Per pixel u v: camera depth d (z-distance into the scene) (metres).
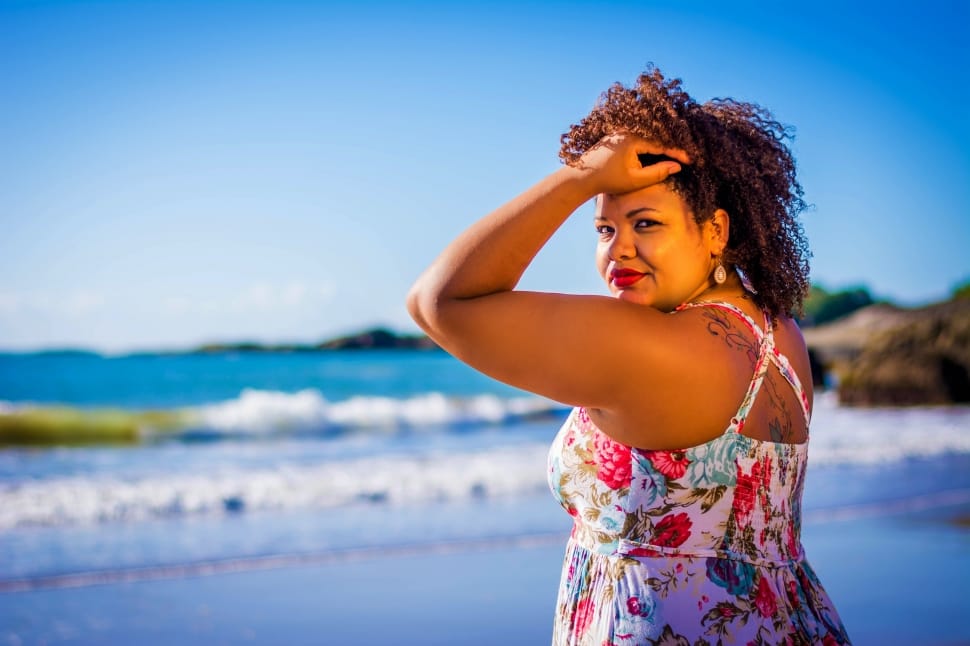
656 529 1.65
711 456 1.63
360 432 19.72
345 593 5.98
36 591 6.03
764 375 1.70
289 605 5.70
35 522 8.46
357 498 9.70
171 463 14.05
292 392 30.89
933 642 4.82
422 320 1.64
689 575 1.63
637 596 1.64
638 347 1.56
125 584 6.23
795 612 1.71
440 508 9.18
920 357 25.42
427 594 5.96
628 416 1.61
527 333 1.55
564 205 1.61
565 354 1.55
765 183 1.77
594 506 1.73
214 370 34.34
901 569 6.50
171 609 5.60
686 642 1.60
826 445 14.45
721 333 1.66
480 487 10.26
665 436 1.62
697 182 1.68
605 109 1.71
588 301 1.58
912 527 8.13
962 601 5.64
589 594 1.72
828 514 8.80
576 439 1.78
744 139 1.77
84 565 6.79
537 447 16.19
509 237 1.58
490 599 5.85
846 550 7.14
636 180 1.63
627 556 1.67
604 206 1.74
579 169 1.62
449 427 20.86
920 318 30.47
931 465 12.51
